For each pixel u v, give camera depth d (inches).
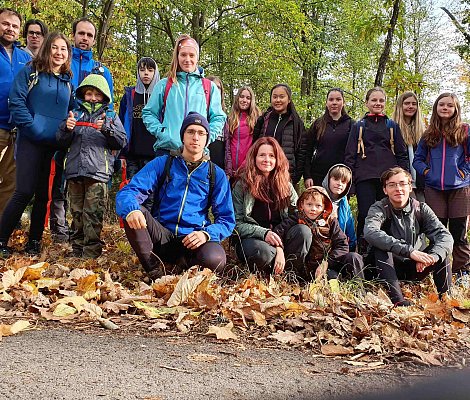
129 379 86.6
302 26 703.7
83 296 137.6
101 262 194.7
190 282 141.3
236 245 189.6
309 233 181.8
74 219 207.6
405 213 185.3
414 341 118.2
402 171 183.5
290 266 184.9
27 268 151.2
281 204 191.8
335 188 201.2
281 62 716.7
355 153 228.1
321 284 160.1
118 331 117.0
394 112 244.2
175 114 205.0
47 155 212.2
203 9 696.4
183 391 82.6
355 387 88.3
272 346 113.2
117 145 203.2
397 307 153.1
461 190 214.8
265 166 189.9
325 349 110.4
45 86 204.1
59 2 462.6
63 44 207.6
